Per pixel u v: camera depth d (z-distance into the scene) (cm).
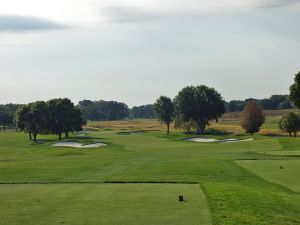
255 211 1614
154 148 6912
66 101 11812
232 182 2553
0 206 1736
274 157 4428
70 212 1609
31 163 4188
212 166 3509
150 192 2062
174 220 1470
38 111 11062
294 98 5359
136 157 4828
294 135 12388
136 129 17438
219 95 14750
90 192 2083
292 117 12038
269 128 15850
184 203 1761
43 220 1488
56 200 1864
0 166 3884
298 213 1609
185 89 14700
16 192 2117
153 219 1485
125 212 1598
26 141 10556
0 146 8794
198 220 1467
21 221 1478
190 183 2484
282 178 2723
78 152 6181
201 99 14538
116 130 16662
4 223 1452
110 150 6625
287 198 1922
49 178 2836
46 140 11000
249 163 3747
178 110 14675
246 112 12962
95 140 9356
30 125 10975
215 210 1612
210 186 2238
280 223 1446
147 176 2859
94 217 1524
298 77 5278
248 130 12950
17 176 2983
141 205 1727
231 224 1404
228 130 15212
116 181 2588
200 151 5938
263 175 2884
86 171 3294
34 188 2266
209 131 14988
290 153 5003
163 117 14862
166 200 1833
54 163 4119
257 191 2114
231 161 3975
